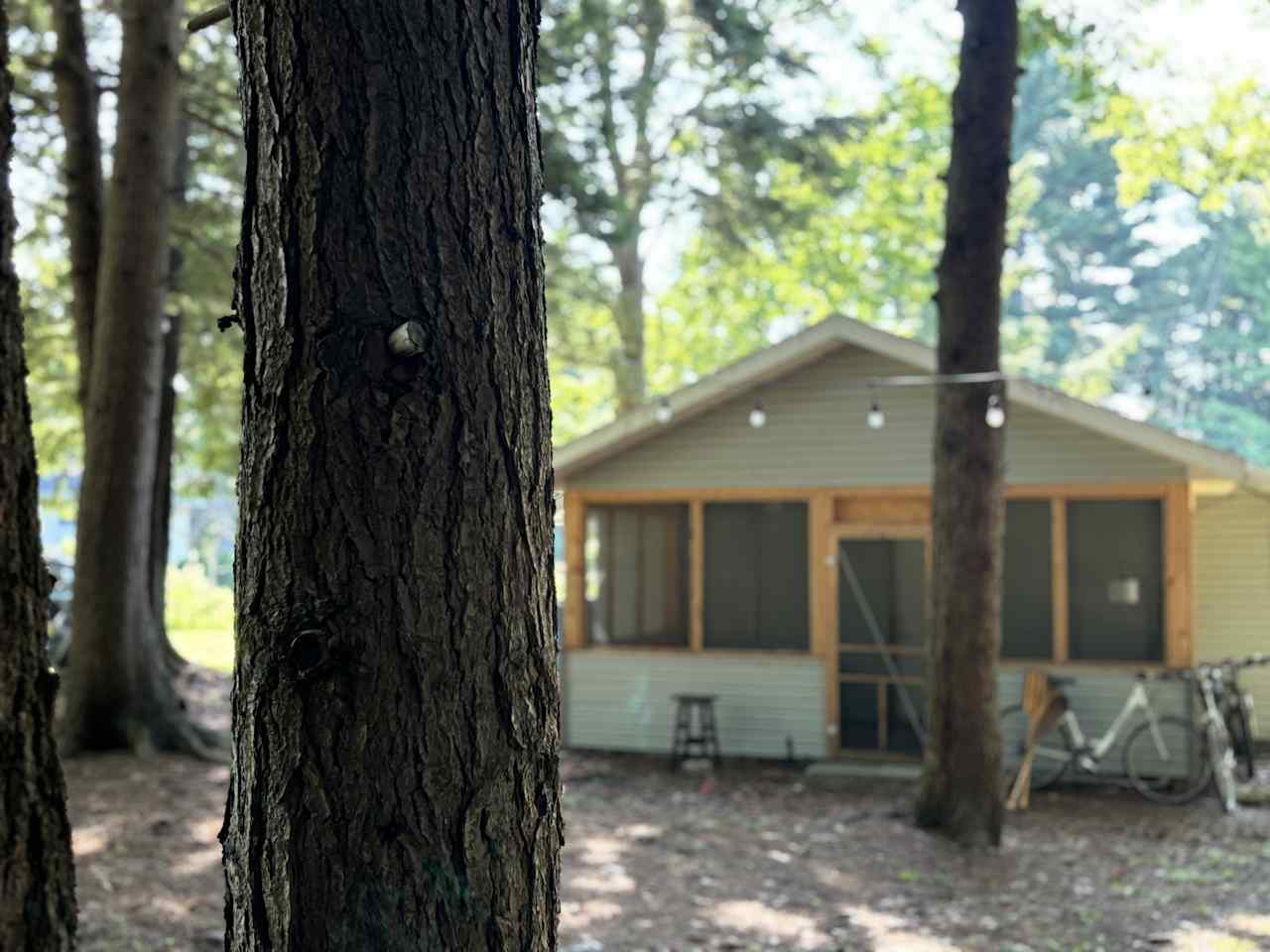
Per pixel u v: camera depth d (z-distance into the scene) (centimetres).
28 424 256
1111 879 808
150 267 1148
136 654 1148
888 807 1032
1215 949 651
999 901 752
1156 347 3962
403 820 167
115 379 1145
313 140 171
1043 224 3978
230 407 1892
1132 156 1273
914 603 1274
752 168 2072
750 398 1323
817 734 1287
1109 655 1201
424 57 173
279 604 169
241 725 174
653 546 1351
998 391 886
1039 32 1069
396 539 168
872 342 1234
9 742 247
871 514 1291
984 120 880
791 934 680
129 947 619
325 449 168
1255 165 1245
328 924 166
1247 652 1460
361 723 166
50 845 253
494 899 172
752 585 1320
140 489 1158
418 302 171
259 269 176
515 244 181
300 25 172
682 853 874
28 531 253
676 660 1331
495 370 176
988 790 907
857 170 2614
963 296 890
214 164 1602
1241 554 1470
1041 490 1219
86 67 1252
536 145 188
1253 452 3731
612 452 1358
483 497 174
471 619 172
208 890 734
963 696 909
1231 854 881
